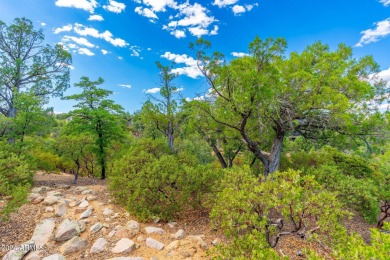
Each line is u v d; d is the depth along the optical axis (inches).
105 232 219.6
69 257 177.2
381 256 76.0
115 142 585.9
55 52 625.9
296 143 619.5
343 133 300.8
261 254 113.8
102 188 412.5
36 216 247.4
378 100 305.9
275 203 135.9
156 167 269.0
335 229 128.2
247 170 217.6
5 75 549.0
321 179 324.2
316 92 288.8
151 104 475.8
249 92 255.4
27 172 323.6
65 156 461.4
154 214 254.2
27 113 430.3
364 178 388.2
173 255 181.6
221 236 222.1
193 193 280.2
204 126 380.5
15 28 573.0
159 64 487.8
